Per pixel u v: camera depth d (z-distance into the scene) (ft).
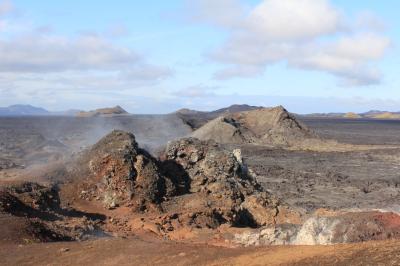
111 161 133.80
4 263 79.77
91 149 143.64
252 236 109.19
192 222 122.31
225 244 107.14
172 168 144.05
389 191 216.54
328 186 227.40
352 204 186.91
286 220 133.08
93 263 76.74
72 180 136.56
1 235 91.25
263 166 280.31
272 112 440.45
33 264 79.10
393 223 93.09
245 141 392.68
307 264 58.49
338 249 61.41
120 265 74.59
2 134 433.89
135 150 137.59
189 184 142.00
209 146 150.51
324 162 307.17
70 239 100.89
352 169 280.72
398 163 307.37
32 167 195.31
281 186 223.51
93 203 130.21
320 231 96.07
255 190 145.69
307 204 185.06
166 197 133.80
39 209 114.42
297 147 383.86
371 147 401.08
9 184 117.91
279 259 62.85
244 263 65.16
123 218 122.62
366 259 55.52
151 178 132.67
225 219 128.77
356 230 91.35
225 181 141.38
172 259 72.95
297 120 439.63
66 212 121.49
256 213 135.44
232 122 425.69
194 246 79.46
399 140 505.66
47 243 90.07
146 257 76.07
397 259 53.42
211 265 66.95
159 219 120.06
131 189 130.00
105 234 110.11
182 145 147.64
